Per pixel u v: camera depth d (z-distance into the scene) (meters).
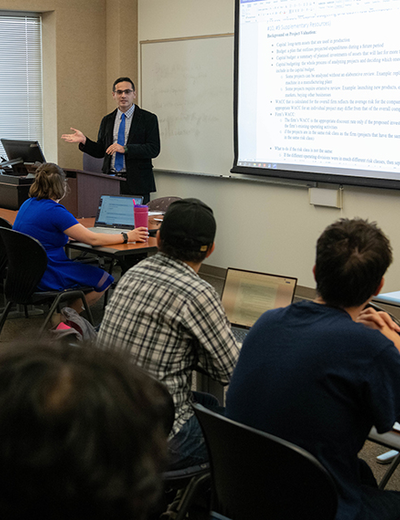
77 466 0.27
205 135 5.19
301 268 4.60
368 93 3.93
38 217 3.25
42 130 6.09
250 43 4.57
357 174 4.07
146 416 0.30
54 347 0.31
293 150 4.45
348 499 1.18
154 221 3.93
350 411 1.17
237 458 1.22
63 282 3.31
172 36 5.38
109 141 5.19
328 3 4.05
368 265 1.25
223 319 1.61
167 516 1.51
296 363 1.18
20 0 5.53
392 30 3.74
